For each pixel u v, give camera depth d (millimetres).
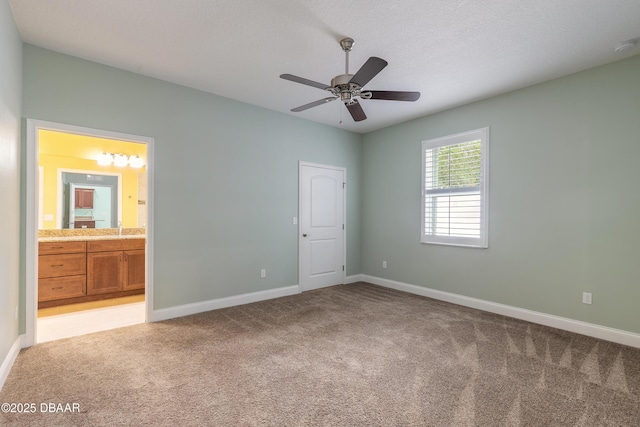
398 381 2186
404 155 4805
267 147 4301
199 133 3676
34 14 2285
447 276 4230
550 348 2723
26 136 2652
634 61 2789
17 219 2529
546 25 2359
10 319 2316
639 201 2762
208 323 3322
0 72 1967
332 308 3885
